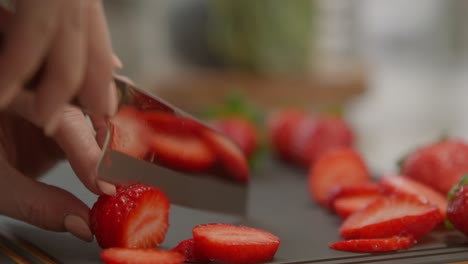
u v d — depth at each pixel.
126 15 1.20
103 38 0.37
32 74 0.35
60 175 0.49
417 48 1.60
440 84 1.62
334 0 1.41
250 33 1.15
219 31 1.16
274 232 0.49
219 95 1.11
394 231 0.45
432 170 0.52
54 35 0.35
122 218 0.42
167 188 0.45
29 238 0.45
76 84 0.35
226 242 0.42
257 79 1.14
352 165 0.58
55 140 0.45
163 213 0.43
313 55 1.19
